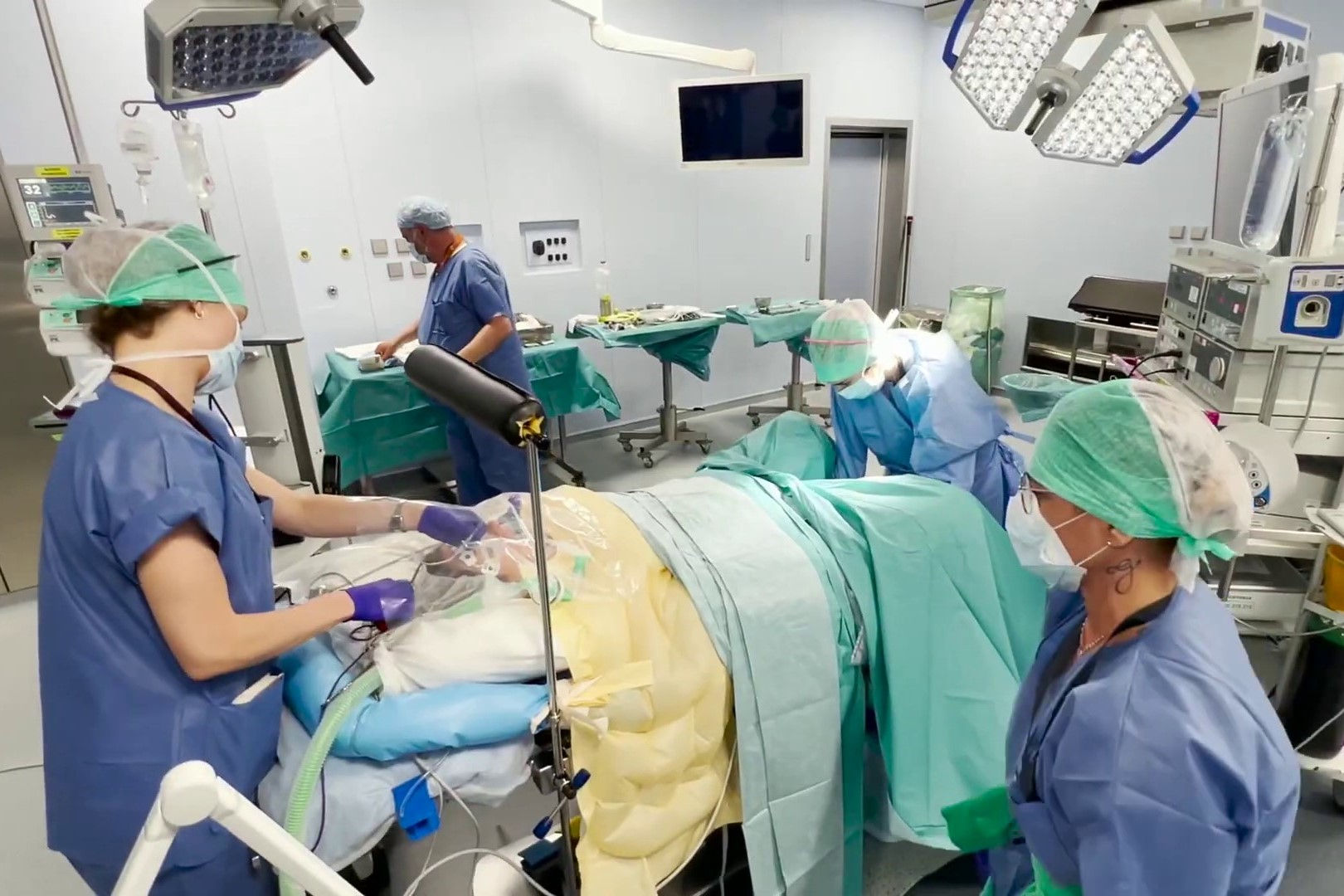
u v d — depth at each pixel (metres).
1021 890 1.19
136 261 0.95
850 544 1.54
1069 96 1.31
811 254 5.24
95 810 1.01
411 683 1.16
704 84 3.87
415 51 3.50
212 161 3.08
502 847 1.67
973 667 1.56
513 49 3.74
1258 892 0.81
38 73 2.74
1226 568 1.84
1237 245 1.81
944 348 2.05
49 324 1.96
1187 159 4.13
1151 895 0.78
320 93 3.35
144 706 0.99
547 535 1.40
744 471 1.82
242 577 1.05
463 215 3.81
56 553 0.97
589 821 1.21
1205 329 1.81
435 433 3.26
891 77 5.23
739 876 1.66
